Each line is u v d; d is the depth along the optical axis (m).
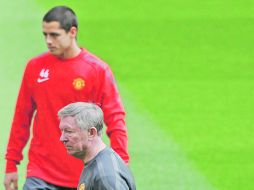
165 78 60.06
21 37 67.75
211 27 76.12
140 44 70.00
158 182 39.81
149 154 43.53
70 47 26.72
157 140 46.00
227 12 81.56
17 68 59.25
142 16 79.38
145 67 63.03
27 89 27.36
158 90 56.69
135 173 40.81
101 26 75.25
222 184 40.06
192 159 43.28
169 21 78.00
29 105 27.59
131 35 72.75
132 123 49.03
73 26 26.64
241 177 41.06
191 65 64.00
